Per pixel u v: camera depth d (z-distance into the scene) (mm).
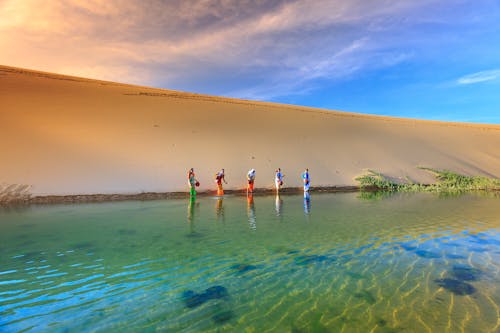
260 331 3174
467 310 3531
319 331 3150
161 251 5969
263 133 22672
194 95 33531
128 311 3664
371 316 3438
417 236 7012
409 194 16469
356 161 21141
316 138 23344
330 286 4289
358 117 32781
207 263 5297
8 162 13797
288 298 3947
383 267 5008
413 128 30359
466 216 9555
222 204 12594
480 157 24500
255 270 4957
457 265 5062
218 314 3566
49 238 6965
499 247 6098
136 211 10766
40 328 3297
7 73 27375
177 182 15680
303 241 6660
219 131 21500
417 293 4012
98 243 6543
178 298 3998
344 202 13188
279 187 16672
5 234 7352
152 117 21438
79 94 23641
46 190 13156
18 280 4594
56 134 16422
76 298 4012
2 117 16516
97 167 15086
